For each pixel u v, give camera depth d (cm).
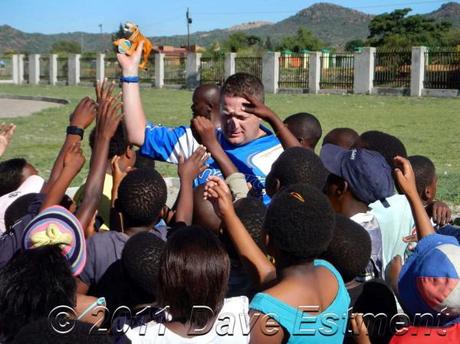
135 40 429
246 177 427
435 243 299
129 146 462
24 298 257
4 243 362
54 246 275
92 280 333
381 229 383
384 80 3619
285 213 279
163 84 4503
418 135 1789
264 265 309
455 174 1180
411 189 347
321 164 366
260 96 425
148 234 315
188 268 263
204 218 373
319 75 3775
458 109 2612
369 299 321
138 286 306
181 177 386
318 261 299
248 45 6212
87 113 386
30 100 3412
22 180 503
